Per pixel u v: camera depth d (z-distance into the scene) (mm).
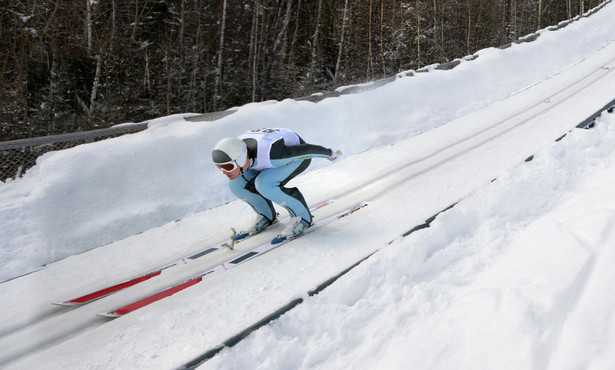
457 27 30531
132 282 3568
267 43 24312
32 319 3139
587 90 9227
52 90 14359
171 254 4121
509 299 2393
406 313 2746
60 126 14039
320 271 3268
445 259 3381
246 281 3283
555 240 2910
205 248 4164
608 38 19203
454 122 8484
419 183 5266
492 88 11242
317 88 19609
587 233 2830
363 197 5070
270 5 24500
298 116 7273
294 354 2473
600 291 2275
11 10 14453
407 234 3838
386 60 26031
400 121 8508
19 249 4270
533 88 10680
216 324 2701
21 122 13625
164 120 6465
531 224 3752
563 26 19531
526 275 2643
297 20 23922
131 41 18094
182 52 19641
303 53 25062
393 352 2371
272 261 3584
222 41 19906
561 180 4613
